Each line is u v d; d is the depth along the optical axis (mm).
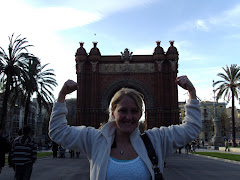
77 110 56469
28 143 10789
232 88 58906
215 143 65188
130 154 3527
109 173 3303
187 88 4125
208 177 17406
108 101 59469
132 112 3639
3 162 12055
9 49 36375
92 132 3834
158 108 56406
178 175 18359
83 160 32312
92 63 58969
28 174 10742
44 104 44438
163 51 59312
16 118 103188
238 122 166250
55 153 36969
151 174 3354
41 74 45500
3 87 43688
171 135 3836
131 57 59594
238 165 25562
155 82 58438
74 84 3961
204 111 143375
